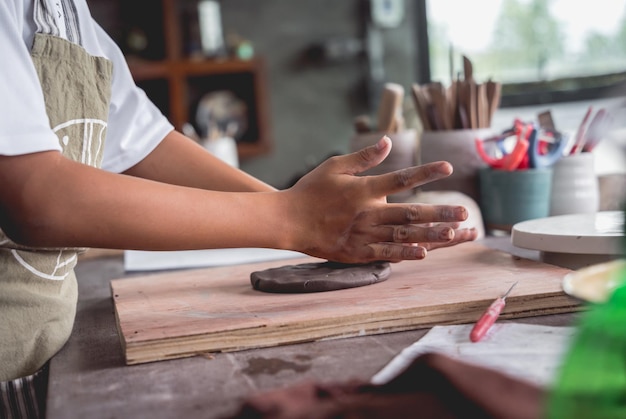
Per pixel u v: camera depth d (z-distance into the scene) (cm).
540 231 101
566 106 348
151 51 409
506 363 62
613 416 48
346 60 429
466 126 150
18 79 74
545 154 141
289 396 55
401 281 91
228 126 423
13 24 76
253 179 112
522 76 354
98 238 76
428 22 404
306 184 87
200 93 427
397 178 84
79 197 74
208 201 80
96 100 96
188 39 409
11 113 73
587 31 340
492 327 73
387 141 84
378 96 423
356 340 75
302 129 430
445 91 151
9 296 84
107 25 403
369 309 77
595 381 50
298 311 79
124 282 106
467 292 82
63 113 90
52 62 89
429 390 53
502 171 139
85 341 85
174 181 113
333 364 67
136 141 113
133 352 72
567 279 71
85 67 94
